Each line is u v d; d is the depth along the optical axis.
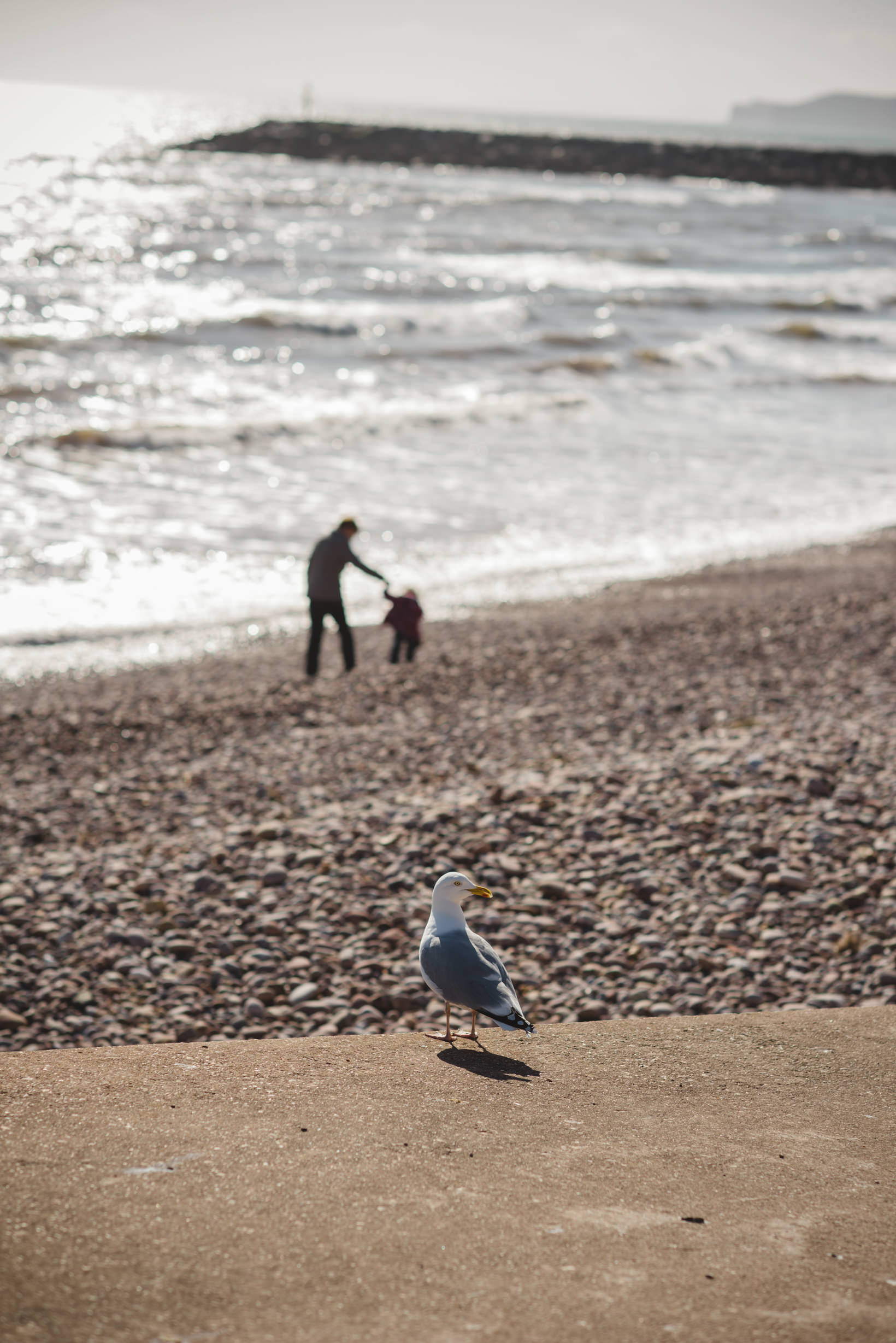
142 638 14.85
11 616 15.16
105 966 6.85
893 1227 3.20
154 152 120.81
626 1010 6.25
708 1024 4.81
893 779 9.05
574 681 12.98
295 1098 3.91
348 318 37.94
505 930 7.16
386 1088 4.05
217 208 72.31
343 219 71.94
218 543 18.69
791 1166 3.54
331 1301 2.72
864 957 6.61
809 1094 4.11
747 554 19.80
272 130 132.88
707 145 143.50
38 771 10.37
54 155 105.19
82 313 36.59
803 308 49.88
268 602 16.61
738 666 13.26
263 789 9.84
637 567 18.83
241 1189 3.23
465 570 18.38
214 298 41.94
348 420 26.48
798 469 25.95
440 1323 2.65
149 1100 3.84
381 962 6.84
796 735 10.27
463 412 28.34
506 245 64.50
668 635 14.88
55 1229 2.98
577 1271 2.89
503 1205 3.21
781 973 6.54
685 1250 3.02
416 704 12.40
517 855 8.22
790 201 115.81
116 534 18.61
